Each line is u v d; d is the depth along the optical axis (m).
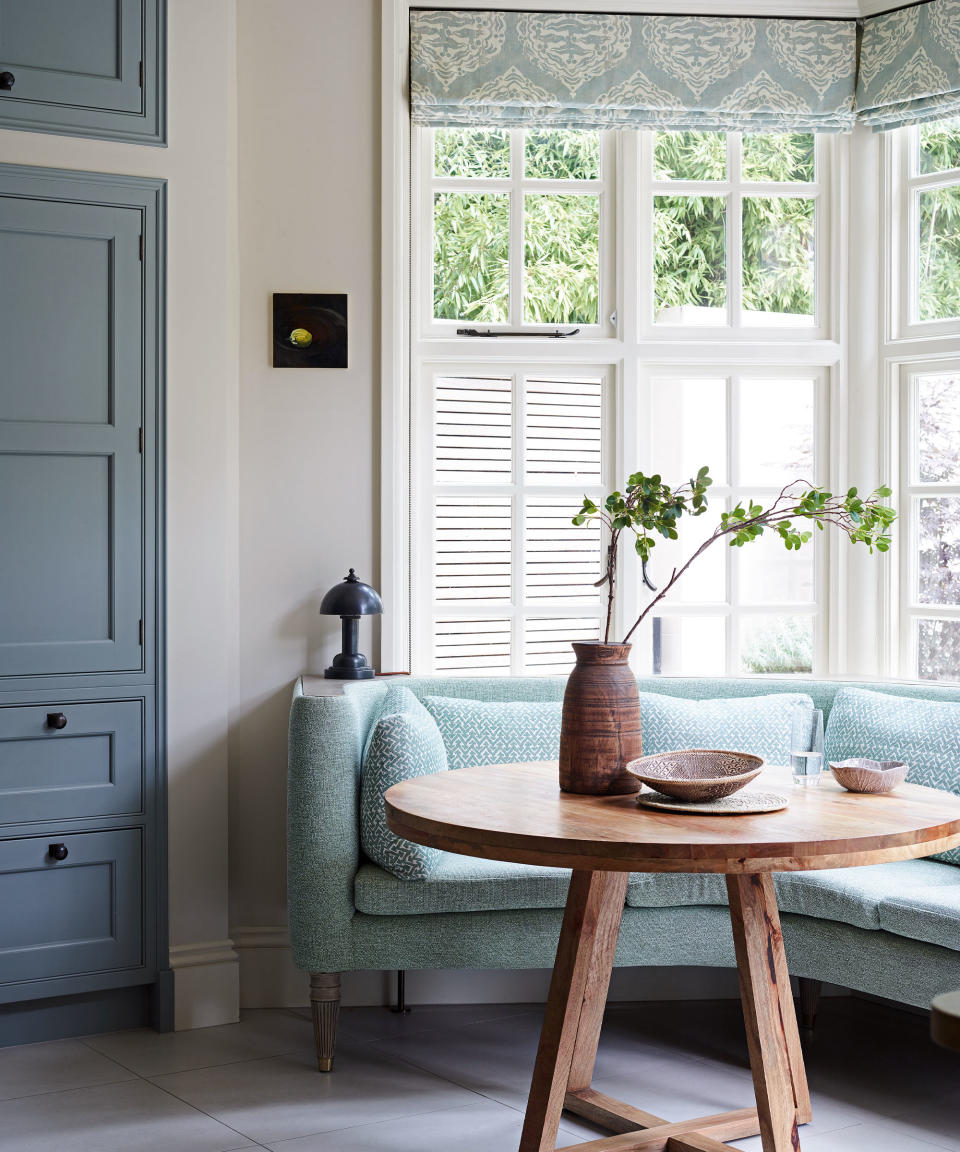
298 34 3.75
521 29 3.84
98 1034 3.43
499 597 3.99
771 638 4.07
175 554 3.50
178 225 3.50
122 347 3.43
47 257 3.35
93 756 3.40
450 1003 3.69
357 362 3.78
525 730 3.52
